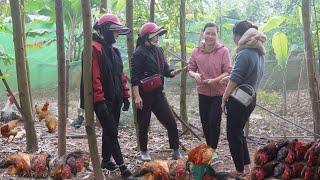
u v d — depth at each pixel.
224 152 7.21
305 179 4.98
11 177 5.65
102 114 5.43
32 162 5.65
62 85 6.04
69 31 13.15
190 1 10.50
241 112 5.20
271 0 17.56
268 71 15.12
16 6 6.37
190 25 12.75
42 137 8.16
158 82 6.30
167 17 9.11
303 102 12.52
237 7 17.72
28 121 6.70
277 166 5.20
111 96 5.53
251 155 7.07
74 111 11.55
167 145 7.66
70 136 8.29
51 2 12.02
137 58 6.23
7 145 7.50
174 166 5.09
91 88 4.66
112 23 5.46
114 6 11.55
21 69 6.56
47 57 15.11
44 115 6.77
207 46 6.11
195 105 12.66
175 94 14.38
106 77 5.47
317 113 6.82
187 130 8.05
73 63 14.51
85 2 4.49
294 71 14.93
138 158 6.75
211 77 6.06
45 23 13.20
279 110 11.73
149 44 6.26
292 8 14.62
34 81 15.05
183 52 8.30
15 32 6.43
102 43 5.49
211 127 6.10
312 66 6.80
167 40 9.33
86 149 7.32
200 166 4.92
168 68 6.52
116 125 5.61
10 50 13.73
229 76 5.64
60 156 5.63
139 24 8.66
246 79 5.18
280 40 11.47
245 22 5.29
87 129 4.75
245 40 5.15
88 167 5.93
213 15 12.77
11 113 9.73
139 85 6.30
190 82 15.09
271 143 5.32
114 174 5.90
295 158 5.14
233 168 6.27
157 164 5.13
